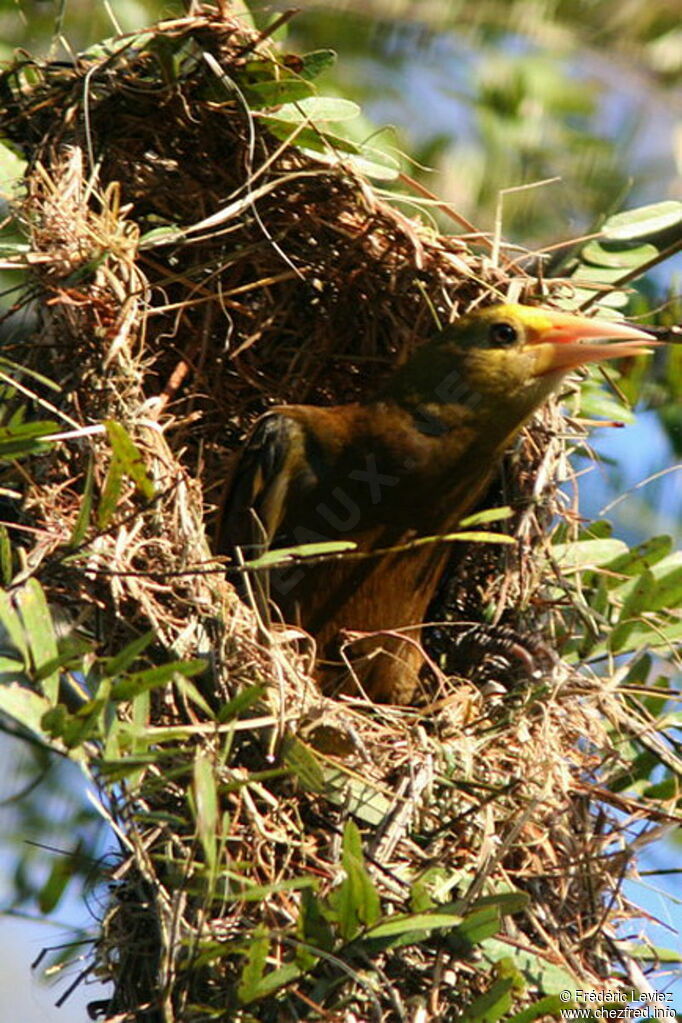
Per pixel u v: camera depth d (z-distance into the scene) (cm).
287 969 811
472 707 1018
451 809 927
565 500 1105
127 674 841
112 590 916
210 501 1176
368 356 1192
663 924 943
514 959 872
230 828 878
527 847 933
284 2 1234
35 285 1014
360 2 1236
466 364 1096
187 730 831
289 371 1195
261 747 912
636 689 1000
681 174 1277
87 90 1037
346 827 822
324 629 1092
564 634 1062
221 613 926
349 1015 827
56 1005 905
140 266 1129
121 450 884
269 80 1054
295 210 1120
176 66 1048
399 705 1091
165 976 838
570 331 1098
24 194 1040
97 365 980
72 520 945
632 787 989
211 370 1182
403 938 815
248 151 1080
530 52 1257
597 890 923
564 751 987
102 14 1205
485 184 1251
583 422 1122
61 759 1141
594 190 1270
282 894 869
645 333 1113
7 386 1009
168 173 1109
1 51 1175
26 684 848
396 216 1105
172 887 859
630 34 1253
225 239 1134
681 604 1014
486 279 1132
